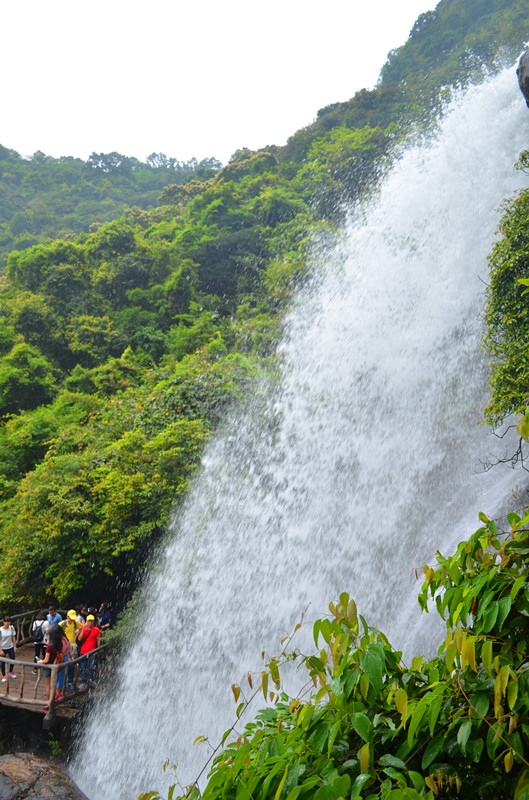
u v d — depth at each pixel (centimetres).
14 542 1612
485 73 4978
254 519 1373
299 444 1508
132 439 1600
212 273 4088
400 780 180
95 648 1223
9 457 2442
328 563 1180
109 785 1016
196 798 231
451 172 1666
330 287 1927
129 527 1487
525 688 186
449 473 1134
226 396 1731
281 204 4522
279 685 269
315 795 183
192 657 1183
